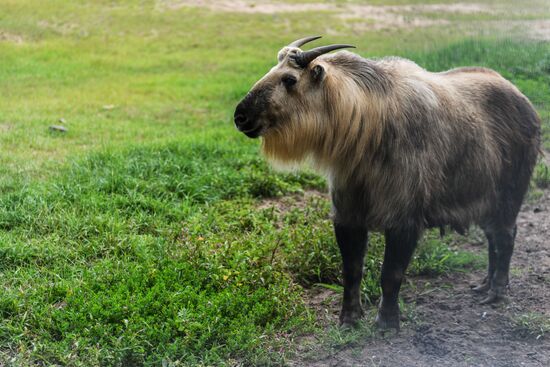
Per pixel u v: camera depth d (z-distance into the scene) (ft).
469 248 22.57
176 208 23.91
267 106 15.44
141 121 37.93
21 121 36.22
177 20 67.46
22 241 20.89
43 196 23.80
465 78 18.17
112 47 59.88
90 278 18.49
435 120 16.15
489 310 18.21
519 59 42.63
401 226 16.02
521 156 18.39
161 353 15.48
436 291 19.44
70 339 15.71
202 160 29.19
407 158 15.72
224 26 65.98
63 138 33.42
